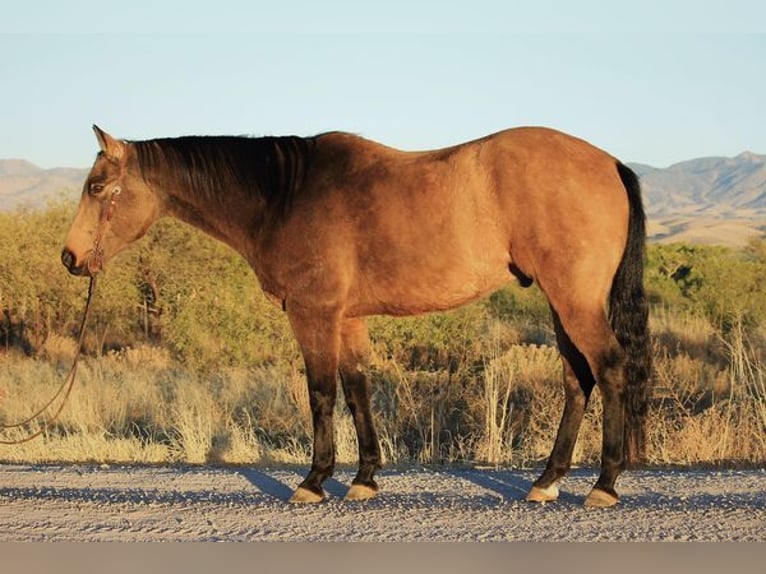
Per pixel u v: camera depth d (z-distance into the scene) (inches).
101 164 306.8
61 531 253.1
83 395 503.2
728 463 371.6
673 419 423.8
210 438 412.5
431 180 278.2
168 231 824.3
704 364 570.9
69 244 306.8
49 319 809.5
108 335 832.9
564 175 267.0
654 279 944.3
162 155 308.5
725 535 243.1
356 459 380.8
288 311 293.7
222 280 725.3
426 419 454.3
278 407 492.7
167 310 753.0
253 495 302.8
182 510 277.6
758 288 822.5
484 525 255.4
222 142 307.4
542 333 716.0
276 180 296.4
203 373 602.9
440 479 326.0
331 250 286.5
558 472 287.1
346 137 296.0
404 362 569.6
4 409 490.9
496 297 825.5
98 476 340.8
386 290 284.8
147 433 457.7
